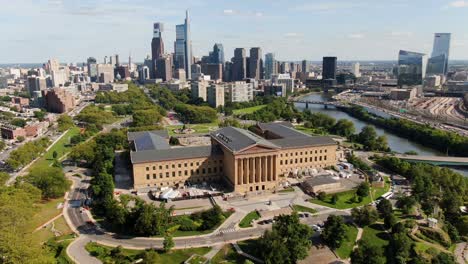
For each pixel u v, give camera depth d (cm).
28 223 18875
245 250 18550
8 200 19488
